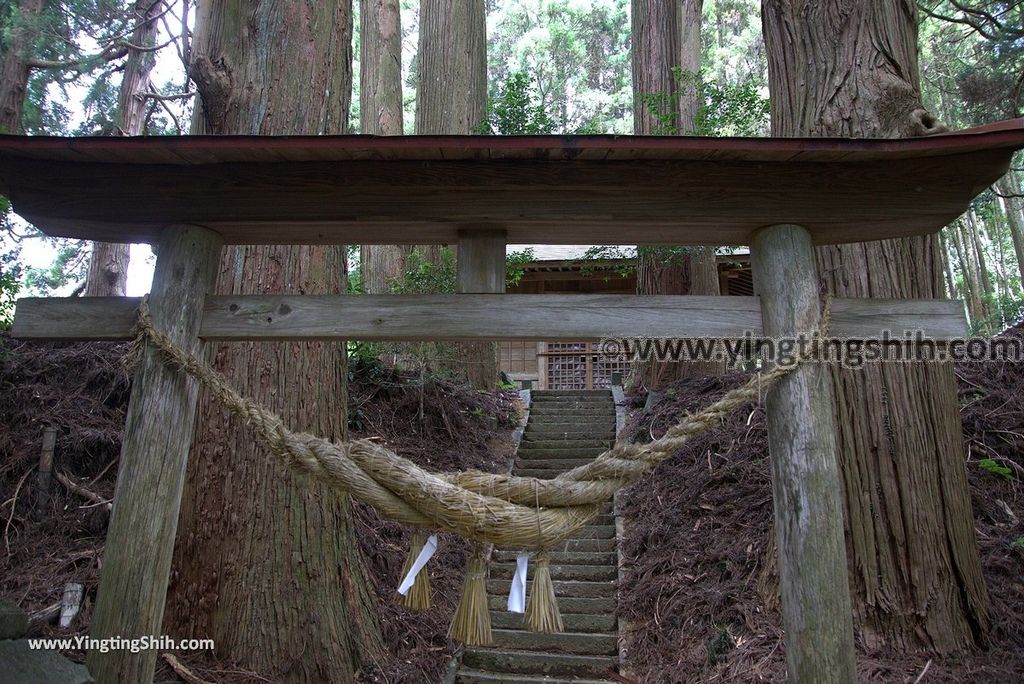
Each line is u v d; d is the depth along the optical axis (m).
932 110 15.41
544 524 2.13
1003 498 4.65
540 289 13.05
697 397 7.31
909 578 3.56
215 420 3.88
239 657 3.57
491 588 5.48
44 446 4.62
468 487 2.18
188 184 2.38
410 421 7.38
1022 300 13.98
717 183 2.36
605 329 2.38
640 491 6.31
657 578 5.08
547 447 7.87
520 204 2.37
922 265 4.00
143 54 10.48
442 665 4.51
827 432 2.29
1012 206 15.94
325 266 4.31
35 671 2.25
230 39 4.42
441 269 7.84
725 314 2.41
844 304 2.44
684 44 10.27
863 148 2.17
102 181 2.38
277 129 4.30
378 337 2.40
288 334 2.39
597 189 2.36
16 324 2.40
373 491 2.12
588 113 22.14
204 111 4.42
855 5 4.13
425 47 11.24
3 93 8.12
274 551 3.77
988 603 3.65
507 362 13.41
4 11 8.57
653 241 2.67
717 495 5.46
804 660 2.11
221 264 4.10
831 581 2.15
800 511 2.21
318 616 3.81
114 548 2.15
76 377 5.37
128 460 2.22
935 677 3.23
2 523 4.29
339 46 4.75
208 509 3.77
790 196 2.37
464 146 2.16
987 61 10.29
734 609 4.16
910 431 3.74
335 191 2.37
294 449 2.13
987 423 5.31
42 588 3.79
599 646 4.74
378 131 11.12
